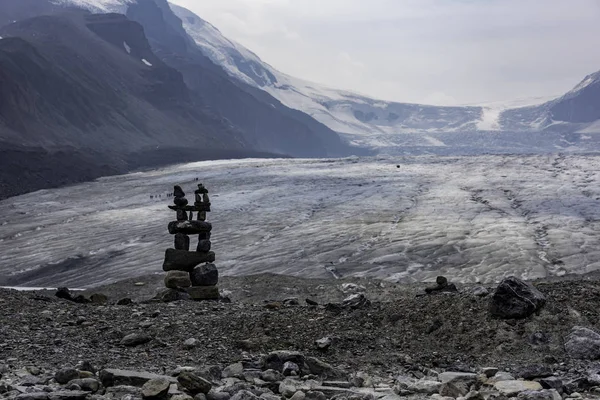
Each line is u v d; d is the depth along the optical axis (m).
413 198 130.12
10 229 115.38
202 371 10.29
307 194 139.50
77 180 190.12
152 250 93.56
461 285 29.30
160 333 14.16
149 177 188.12
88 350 12.83
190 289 22.11
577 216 103.50
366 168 187.38
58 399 8.38
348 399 8.93
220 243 96.31
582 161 174.88
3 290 20.14
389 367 11.83
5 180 174.88
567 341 12.29
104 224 116.19
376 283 33.06
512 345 12.46
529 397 8.78
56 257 93.06
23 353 12.27
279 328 14.05
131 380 9.57
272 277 36.59
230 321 14.80
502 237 89.56
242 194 141.50
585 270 71.06
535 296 13.43
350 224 104.19
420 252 83.12
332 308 15.40
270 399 8.98
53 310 17.00
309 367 11.05
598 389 9.51
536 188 134.38
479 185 144.00
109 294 35.19
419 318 13.96
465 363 11.95
